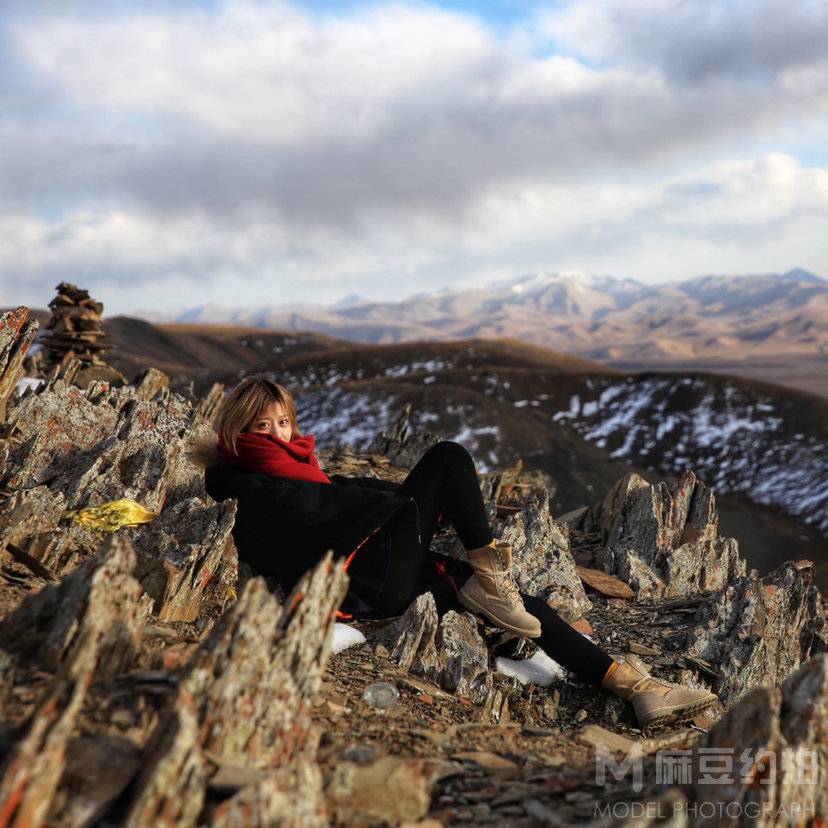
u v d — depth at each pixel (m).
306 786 1.90
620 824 1.85
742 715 2.26
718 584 5.85
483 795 2.30
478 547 3.68
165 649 2.64
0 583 3.12
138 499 4.61
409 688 3.38
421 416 97.25
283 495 3.59
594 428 120.94
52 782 1.68
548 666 3.98
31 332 4.96
